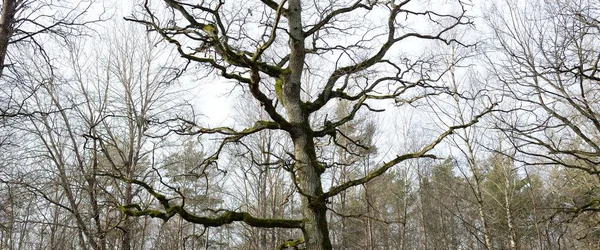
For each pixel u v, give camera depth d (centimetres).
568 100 859
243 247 1805
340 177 1781
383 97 703
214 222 541
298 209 1791
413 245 2489
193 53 688
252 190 1738
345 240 1836
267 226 552
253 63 525
